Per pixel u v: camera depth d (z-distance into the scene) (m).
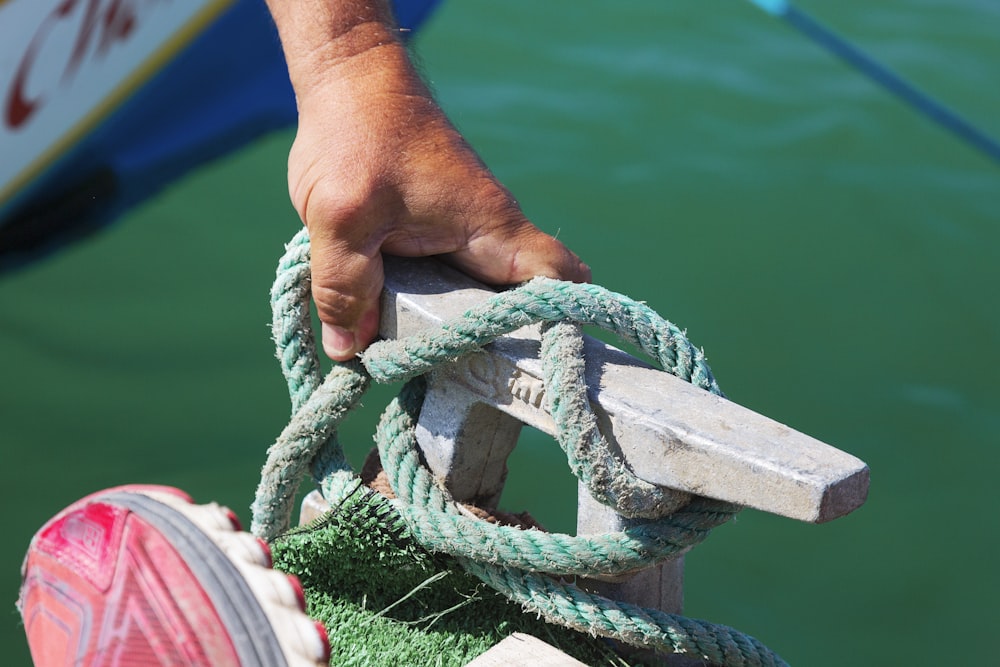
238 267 6.82
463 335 1.80
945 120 6.83
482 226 1.93
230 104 5.69
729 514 1.73
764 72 8.62
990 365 6.67
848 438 6.16
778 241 7.27
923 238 7.43
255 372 6.21
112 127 5.41
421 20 5.77
